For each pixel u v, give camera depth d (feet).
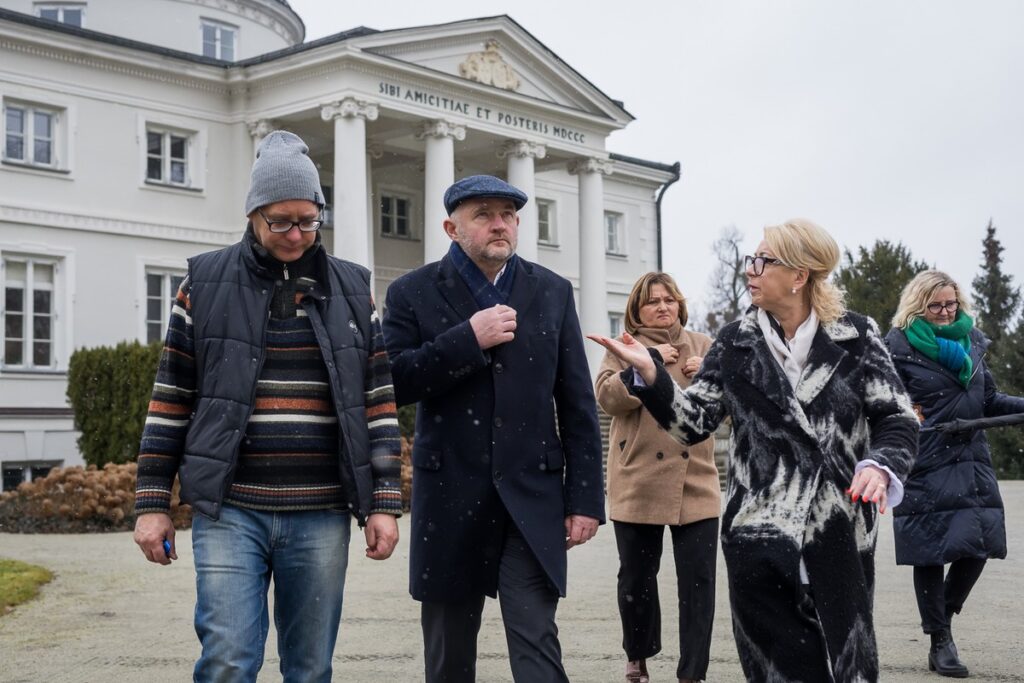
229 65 87.15
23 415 76.95
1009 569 34.35
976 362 22.11
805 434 13.09
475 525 14.93
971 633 24.53
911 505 21.35
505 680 20.59
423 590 15.07
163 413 13.43
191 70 85.46
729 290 216.13
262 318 13.46
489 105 92.99
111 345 82.07
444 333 14.90
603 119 101.60
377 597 30.14
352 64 82.94
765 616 13.10
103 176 82.07
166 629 25.67
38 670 21.58
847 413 13.29
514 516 14.65
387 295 16.05
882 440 13.03
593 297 102.27
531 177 96.27
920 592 21.29
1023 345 81.10
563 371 15.67
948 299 22.29
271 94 87.04
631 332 21.17
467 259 15.79
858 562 13.08
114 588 31.73
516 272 15.80
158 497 13.28
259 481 13.25
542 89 98.12
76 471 49.85
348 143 82.84
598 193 103.19
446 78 87.92
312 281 13.83
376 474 13.76
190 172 86.94
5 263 77.92
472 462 15.02
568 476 15.43
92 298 81.30
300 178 13.50
